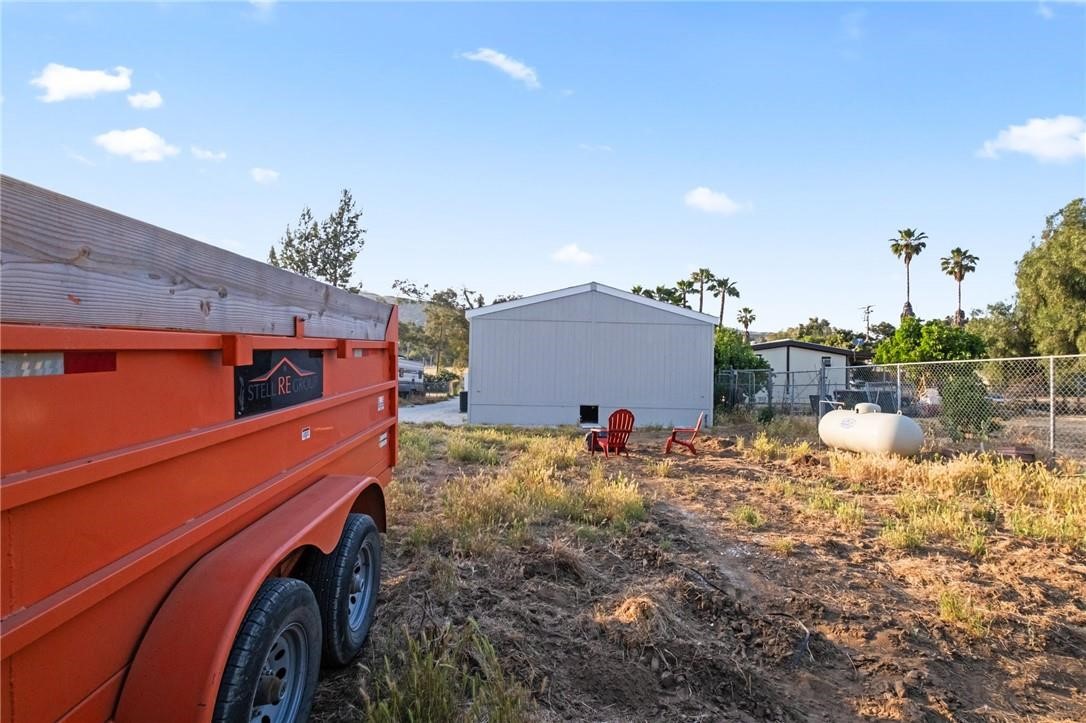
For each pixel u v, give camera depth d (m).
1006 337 30.95
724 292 66.94
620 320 18.20
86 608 1.59
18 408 1.38
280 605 2.25
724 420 19.19
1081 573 5.27
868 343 64.56
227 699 1.97
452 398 36.34
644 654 3.64
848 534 6.32
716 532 6.30
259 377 2.58
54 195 1.49
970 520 6.84
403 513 6.28
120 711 1.80
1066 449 12.86
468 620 3.56
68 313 1.53
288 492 2.90
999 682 3.64
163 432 1.92
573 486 8.03
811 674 3.64
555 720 3.00
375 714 2.61
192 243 2.07
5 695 1.39
